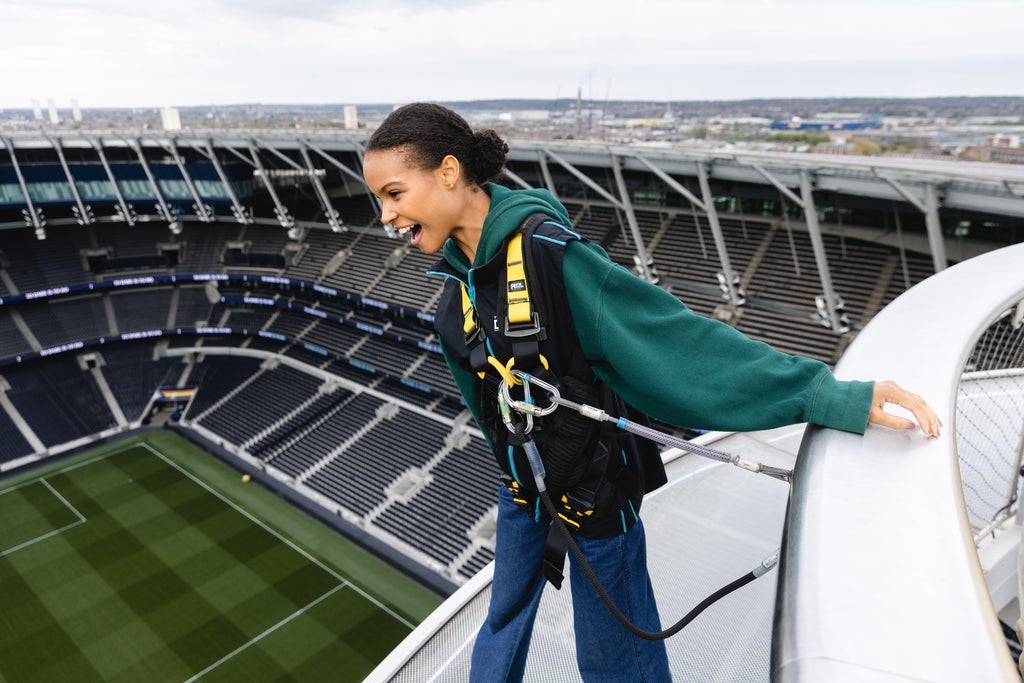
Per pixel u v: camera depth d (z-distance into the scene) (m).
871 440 1.55
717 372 1.67
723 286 32.34
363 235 52.44
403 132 1.76
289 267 52.25
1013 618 3.00
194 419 48.03
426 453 40.19
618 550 2.01
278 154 44.69
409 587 31.27
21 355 49.28
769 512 4.20
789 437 5.09
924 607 1.08
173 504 38.34
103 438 46.69
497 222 1.81
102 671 26.56
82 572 32.47
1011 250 3.30
